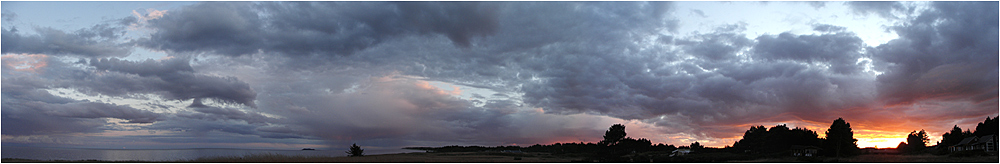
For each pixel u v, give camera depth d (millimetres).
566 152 144500
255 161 88125
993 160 71312
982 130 116750
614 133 116875
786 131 107812
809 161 83938
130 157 127688
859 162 78312
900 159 82188
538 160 104125
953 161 73125
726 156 102438
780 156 98562
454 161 100312
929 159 79625
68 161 87688
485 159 108438
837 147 92812
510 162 97438
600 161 98688
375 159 103062
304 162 88688
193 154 147375
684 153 118312
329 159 96188
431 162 95812
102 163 82625
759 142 110500
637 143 128625
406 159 106688
